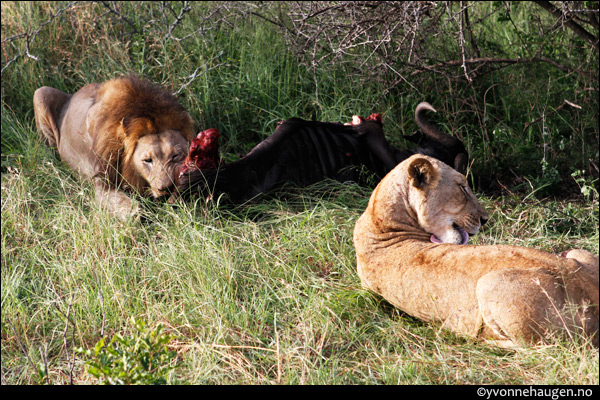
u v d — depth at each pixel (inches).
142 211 245.0
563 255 182.9
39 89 309.7
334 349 181.3
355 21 292.2
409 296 183.6
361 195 271.0
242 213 251.1
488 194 288.4
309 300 198.1
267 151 260.8
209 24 370.3
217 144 247.3
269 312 200.2
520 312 161.3
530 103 327.0
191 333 189.8
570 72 315.9
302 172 267.6
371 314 195.8
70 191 273.0
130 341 156.4
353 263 222.4
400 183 197.8
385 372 167.6
